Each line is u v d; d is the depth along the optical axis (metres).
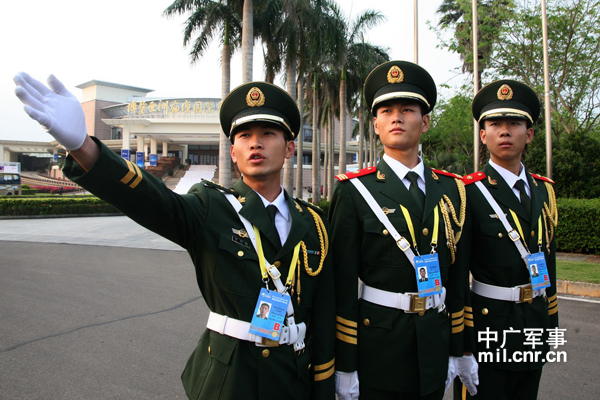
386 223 2.13
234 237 1.72
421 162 2.35
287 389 1.68
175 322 4.74
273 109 1.86
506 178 2.63
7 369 3.53
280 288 1.71
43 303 5.46
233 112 1.90
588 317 5.04
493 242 2.49
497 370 2.43
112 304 5.45
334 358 2.08
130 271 7.61
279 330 1.66
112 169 1.40
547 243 2.62
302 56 15.54
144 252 9.84
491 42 13.29
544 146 11.41
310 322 1.93
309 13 14.22
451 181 2.46
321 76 21.67
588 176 10.88
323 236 2.01
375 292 2.17
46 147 53.44
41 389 3.20
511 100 2.64
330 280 2.01
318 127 25.94
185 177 42.69
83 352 3.88
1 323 4.66
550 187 2.85
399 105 2.22
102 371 3.50
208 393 1.64
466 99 15.47
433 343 2.07
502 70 13.80
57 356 3.79
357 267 2.21
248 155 1.78
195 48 15.30
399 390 2.07
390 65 2.24
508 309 2.44
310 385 1.91
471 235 2.53
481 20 13.20
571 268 7.34
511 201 2.55
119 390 3.19
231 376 1.62
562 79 12.68
